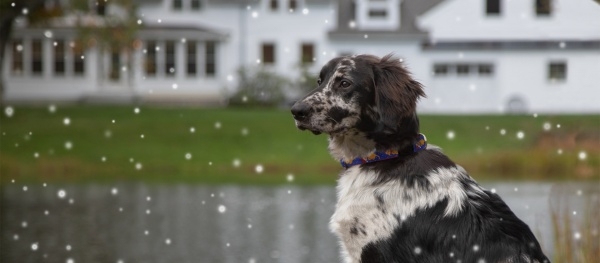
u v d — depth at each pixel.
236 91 44.75
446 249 4.59
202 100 47.31
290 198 19.14
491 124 29.25
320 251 11.69
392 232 4.73
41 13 36.12
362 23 47.56
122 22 35.34
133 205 17.66
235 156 28.02
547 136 25.23
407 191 4.76
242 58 47.88
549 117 29.11
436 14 46.81
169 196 19.53
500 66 45.94
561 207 8.36
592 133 24.41
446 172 4.82
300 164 26.95
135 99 46.38
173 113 34.84
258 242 12.59
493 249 4.52
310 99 4.98
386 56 5.11
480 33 46.28
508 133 27.92
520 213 11.89
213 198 19.16
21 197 19.03
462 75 46.44
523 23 45.81
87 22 39.00
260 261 10.90
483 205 4.68
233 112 36.22
